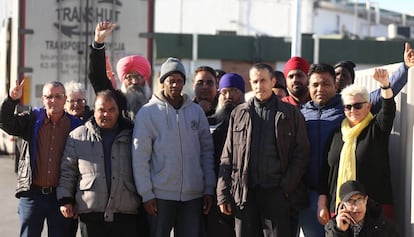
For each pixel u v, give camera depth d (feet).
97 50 27.66
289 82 29.01
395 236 21.97
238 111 24.25
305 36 130.72
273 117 23.79
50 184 25.62
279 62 126.11
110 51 53.83
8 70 61.93
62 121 26.17
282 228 23.72
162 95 25.36
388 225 21.90
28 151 25.71
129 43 54.24
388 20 198.08
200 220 25.89
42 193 25.64
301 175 23.68
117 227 24.63
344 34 158.20
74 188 24.84
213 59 126.41
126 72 29.32
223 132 26.23
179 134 24.99
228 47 126.41
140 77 29.37
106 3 53.88
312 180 24.56
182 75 25.36
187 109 25.53
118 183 24.39
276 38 126.31
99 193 24.20
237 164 23.89
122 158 24.63
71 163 24.75
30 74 53.26
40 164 25.67
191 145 25.22
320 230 24.73
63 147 25.85
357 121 22.93
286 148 23.63
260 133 23.76
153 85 54.39
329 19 187.93
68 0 53.62
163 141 24.77
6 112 25.40
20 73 53.01
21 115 26.23
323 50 129.18
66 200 24.61
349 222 21.67
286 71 29.27
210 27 177.99
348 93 22.91
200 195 25.41
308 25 184.96
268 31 177.27
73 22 53.72
